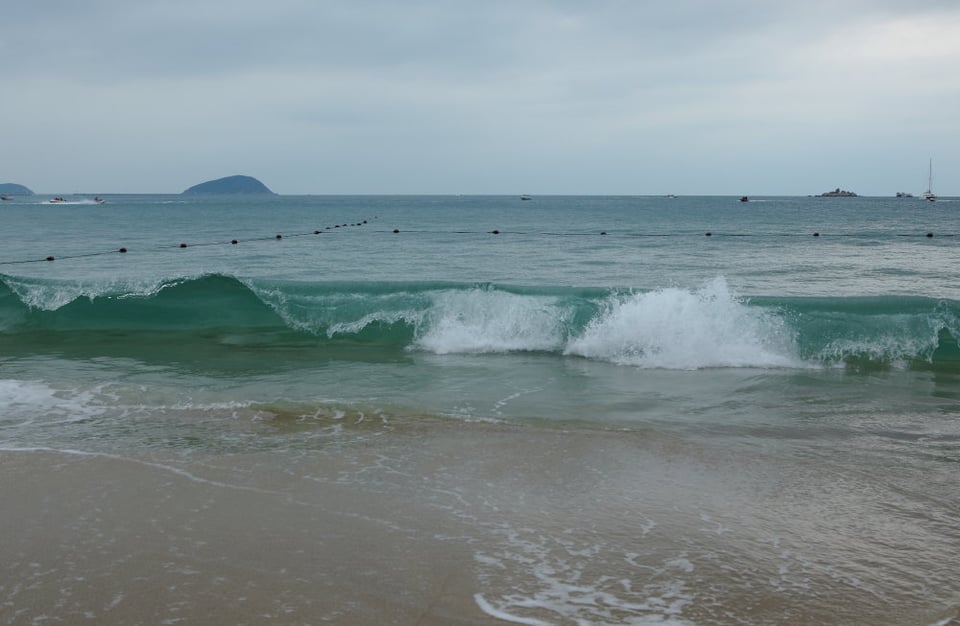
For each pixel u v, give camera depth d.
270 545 4.40
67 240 32.22
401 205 107.94
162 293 13.09
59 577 4.01
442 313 11.77
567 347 10.73
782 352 10.33
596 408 7.70
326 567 4.13
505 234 36.34
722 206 102.06
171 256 24.47
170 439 6.50
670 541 4.51
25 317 13.01
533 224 47.38
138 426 6.89
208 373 9.41
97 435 6.59
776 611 3.71
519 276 18.48
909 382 9.04
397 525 4.71
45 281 13.55
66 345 11.44
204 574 4.05
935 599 3.84
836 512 4.98
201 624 3.55
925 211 77.62
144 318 13.11
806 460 6.06
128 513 4.87
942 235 35.03
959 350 10.32
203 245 29.16
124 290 13.35
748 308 10.72
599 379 9.13
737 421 7.24
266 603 3.74
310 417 7.25
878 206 103.31
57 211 74.88
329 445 6.36
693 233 36.88
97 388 8.36
